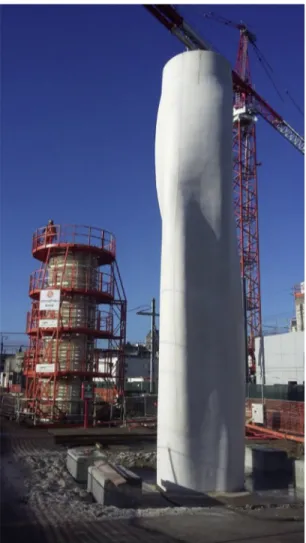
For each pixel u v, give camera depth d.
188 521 8.70
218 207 13.12
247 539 7.83
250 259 71.44
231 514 9.40
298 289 64.06
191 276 12.82
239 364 12.84
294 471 14.45
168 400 12.57
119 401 29.27
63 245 28.03
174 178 13.27
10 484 10.59
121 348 30.36
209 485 12.06
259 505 10.49
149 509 9.43
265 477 15.28
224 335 12.70
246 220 72.50
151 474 15.07
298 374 48.12
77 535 7.50
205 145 13.25
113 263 30.61
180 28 22.09
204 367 12.51
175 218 13.14
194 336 12.60
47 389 27.06
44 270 28.73
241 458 12.56
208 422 12.31
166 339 12.87
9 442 17.23
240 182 73.25
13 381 54.66
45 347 27.64
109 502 9.57
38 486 10.62
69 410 26.61
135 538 7.53
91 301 28.61
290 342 49.66
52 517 8.31
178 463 12.15
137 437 20.27
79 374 26.97
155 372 53.16
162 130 14.13
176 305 12.80
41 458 14.09
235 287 13.09
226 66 14.05
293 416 22.58
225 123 13.62
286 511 9.85
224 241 13.04
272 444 18.72
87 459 11.90
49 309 26.34
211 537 7.86
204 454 12.18
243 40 74.19
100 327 28.86
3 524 7.84
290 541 7.78
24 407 27.36
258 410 24.22
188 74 13.67
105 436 19.98
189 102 13.49
